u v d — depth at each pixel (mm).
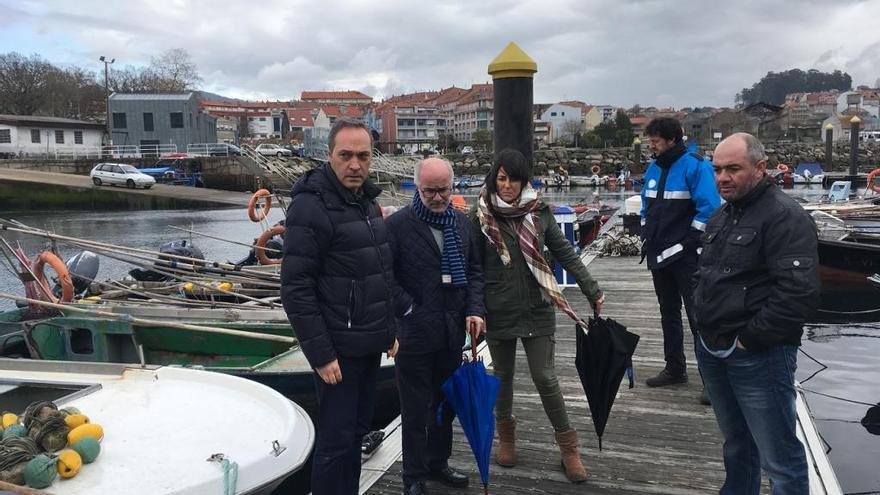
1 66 63094
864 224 13156
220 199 33250
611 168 57000
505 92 6074
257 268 8984
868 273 10812
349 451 2607
